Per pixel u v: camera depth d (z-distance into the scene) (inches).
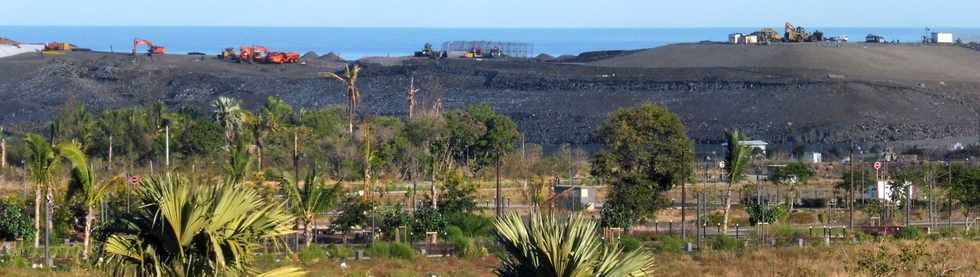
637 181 3085.6
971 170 3312.0
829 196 3651.6
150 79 7834.6
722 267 2269.9
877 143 5807.1
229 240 1078.4
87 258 2230.6
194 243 1085.8
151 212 1095.6
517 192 3661.4
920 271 2015.3
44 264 2271.2
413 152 4062.5
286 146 4072.3
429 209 2797.7
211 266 1085.1
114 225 1109.1
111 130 4434.1
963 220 3174.2
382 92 7347.4
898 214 3228.3
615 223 2805.1
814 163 4672.7
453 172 3686.0
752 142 5196.9
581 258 1083.3
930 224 2977.4
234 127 4291.3
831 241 2640.3
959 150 5305.1
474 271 2267.5
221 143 4195.4
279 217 1117.7
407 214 2824.8
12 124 6407.5
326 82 7652.6
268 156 4025.6
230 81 7736.2
